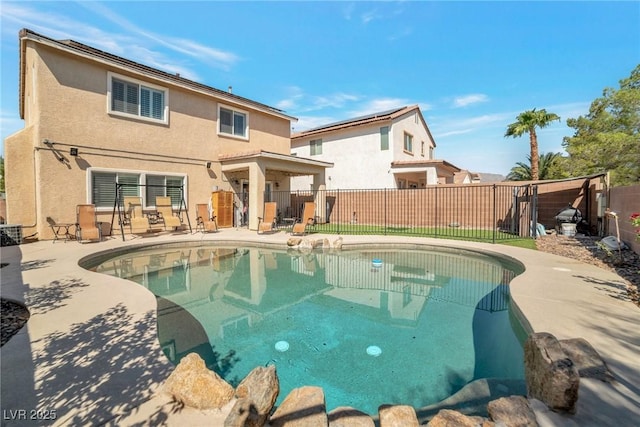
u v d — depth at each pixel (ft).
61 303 14.03
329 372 11.05
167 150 43.06
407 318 15.94
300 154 77.25
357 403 9.41
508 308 16.93
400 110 68.08
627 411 6.95
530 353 8.34
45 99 32.42
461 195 48.91
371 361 11.79
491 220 46.96
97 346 9.95
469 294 19.94
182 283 22.29
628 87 54.19
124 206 38.52
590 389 7.66
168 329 14.44
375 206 55.36
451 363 11.60
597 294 15.24
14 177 32.22
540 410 7.07
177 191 44.37
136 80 39.78
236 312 16.71
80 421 6.63
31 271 20.01
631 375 8.22
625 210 26.94
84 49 36.35
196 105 46.62
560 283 17.17
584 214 41.65
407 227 50.57
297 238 34.40
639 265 21.06
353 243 34.12
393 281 22.93
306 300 18.74
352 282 22.67
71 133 34.27
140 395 7.53
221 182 49.75
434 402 9.36
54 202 33.17
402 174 66.54
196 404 7.13
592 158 53.42
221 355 12.11
